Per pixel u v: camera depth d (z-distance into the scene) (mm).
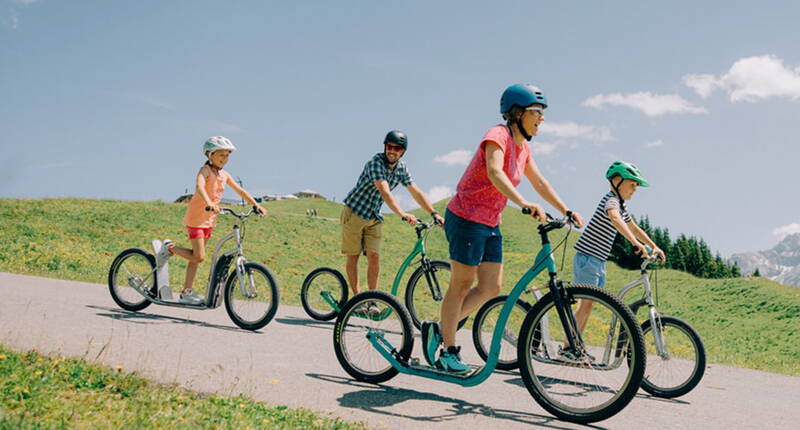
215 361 4812
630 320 3678
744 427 4117
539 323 4059
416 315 7332
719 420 4246
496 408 4102
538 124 4211
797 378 6273
